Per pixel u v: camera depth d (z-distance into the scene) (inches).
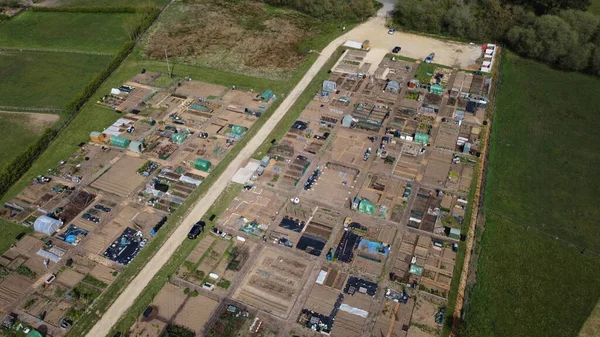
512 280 3122.5
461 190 3745.1
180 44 5644.7
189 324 2851.9
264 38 5787.4
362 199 3612.2
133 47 5546.3
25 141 4185.5
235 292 3029.0
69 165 3956.7
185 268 3159.5
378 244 3299.7
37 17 6176.2
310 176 3843.5
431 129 4338.1
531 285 3097.9
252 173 3860.7
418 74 5098.4
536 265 3225.9
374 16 6240.2
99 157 4033.0
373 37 5802.2
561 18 5413.4
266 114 4515.3
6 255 3248.0
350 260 3211.1
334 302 2977.4
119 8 6235.2
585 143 4311.0
